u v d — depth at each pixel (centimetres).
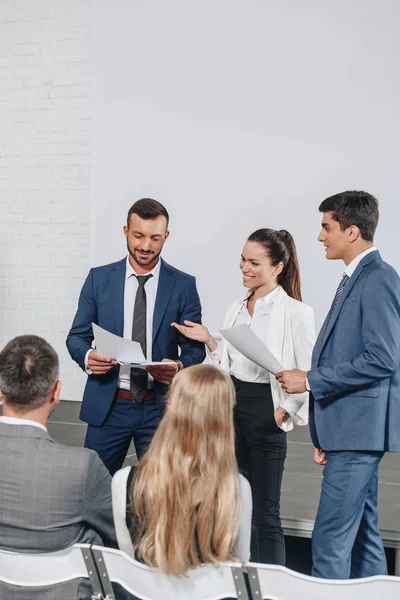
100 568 149
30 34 556
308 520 290
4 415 167
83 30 544
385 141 490
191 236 531
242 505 157
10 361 162
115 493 160
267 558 257
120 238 545
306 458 393
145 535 150
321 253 507
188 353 267
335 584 135
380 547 235
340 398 218
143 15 529
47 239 561
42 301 564
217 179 523
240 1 510
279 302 265
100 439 258
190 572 145
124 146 540
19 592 153
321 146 502
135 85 535
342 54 494
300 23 500
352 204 219
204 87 521
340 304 221
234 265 523
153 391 258
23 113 561
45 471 160
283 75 506
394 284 212
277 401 259
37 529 159
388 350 206
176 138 529
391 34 484
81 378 557
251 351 232
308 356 259
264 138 513
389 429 214
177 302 266
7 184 568
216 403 154
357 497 217
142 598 148
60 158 555
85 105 547
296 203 510
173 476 149
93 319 269
